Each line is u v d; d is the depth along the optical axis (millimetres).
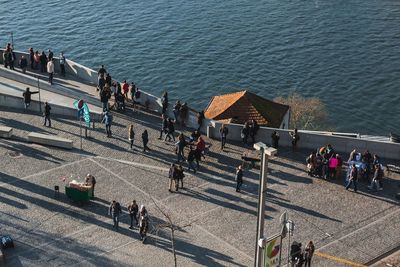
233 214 40531
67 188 40844
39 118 52594
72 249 37062
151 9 116938
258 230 29938
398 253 37500
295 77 94375
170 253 36906
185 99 88500
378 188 43031
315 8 117625
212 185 43562
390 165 45250
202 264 36094
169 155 47250
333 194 42781
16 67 63031
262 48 102438
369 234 39031
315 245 37969
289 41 104938
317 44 104000
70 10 116250
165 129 48781
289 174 44938
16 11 115625
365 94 90250
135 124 51781
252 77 94312
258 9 117438
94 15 114125
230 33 107375
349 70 96000
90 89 59812
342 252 37469
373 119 85500
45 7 117562
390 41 104562
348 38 105812
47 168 45062
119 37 105688
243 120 52906
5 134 48656
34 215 39938
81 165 45625
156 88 91062
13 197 41656
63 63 62031
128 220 39844
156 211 40594
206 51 101125
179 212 40562
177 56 99500
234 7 118312
